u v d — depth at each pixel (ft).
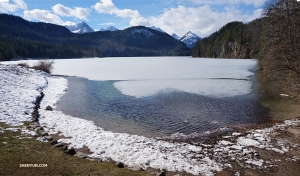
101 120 42.65
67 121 39.73
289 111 46.75
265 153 27.76
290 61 59.62
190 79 100.17
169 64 212.02
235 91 70.59
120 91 73.67
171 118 44.14
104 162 23.49
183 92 70.18
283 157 26.61
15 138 26.73
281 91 67.10
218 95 65.26
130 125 39.86
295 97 57.82
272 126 38.01
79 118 42.80
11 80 69.97
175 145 30.35
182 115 46.11
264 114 45.60
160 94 67.72
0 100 46.01
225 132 35.91
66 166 20.47
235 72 128.06
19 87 65.26
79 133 33.45
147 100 60.23
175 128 38.32
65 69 161.27
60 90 74.02
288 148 28.96
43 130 32.50
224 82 89.92
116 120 42.75
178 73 126.41
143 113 47.70
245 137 33.22
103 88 79.77
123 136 32.91
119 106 53.78
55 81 93.76
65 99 60.95
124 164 24.02
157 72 133.49
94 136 32.40
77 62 260.62
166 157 26.23
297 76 57.67
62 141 29.73
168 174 22.43
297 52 55.98
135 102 57.93
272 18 70.54
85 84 89.30
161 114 46.96
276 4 68.44
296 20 57.52
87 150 27.48
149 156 26.25
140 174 20.85
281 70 64.08
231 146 30.09
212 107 52.08
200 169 23.67
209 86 80.74
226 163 25.36
